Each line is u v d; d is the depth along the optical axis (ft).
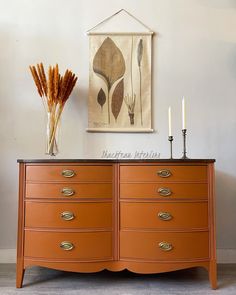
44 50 7.82
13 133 7.66
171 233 5.95
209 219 6.06
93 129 7.68
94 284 6.22
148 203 5.99
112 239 6.00
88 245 5.93
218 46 7.92
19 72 7.76
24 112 7.71
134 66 7.82
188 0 7.91
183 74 7.88
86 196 6.00
